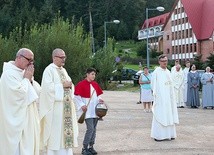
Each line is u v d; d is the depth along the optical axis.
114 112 17.84
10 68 6.29
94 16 107.38
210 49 72.19
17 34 37.50
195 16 77.38
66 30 36.06
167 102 11.10
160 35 92.19
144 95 18.12
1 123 6.25
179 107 21.14
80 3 106.88
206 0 78.50
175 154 9.41
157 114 11.04
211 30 72.25
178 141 11.01
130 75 50.94
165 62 11.30
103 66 40.47
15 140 6.18
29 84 6.43
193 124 14.01
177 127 13.33
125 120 15.05
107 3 112.06
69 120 7.56
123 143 10.69
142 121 14.77
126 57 82.50
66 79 7.64
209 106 20.36
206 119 15.44
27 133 6.34
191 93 20.94
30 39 35.84
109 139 11.21
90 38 37.38
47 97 7.38
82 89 8.95
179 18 81.06
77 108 8.89
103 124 13.98
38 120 6.57
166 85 11.18
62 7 106.19
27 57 6.34
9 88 6.17
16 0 93.31
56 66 7.66
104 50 41.94
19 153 6.24
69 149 7.61
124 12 117.62
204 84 20.45
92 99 8.98
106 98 26.69
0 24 82.19
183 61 77.88
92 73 9.01
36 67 34.28
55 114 7.43
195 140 11.16
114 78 46.25
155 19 100.88
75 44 35.31
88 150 9.17
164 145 10.45
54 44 34.78
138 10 119.44
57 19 37.75
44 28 36.69
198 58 48.16
